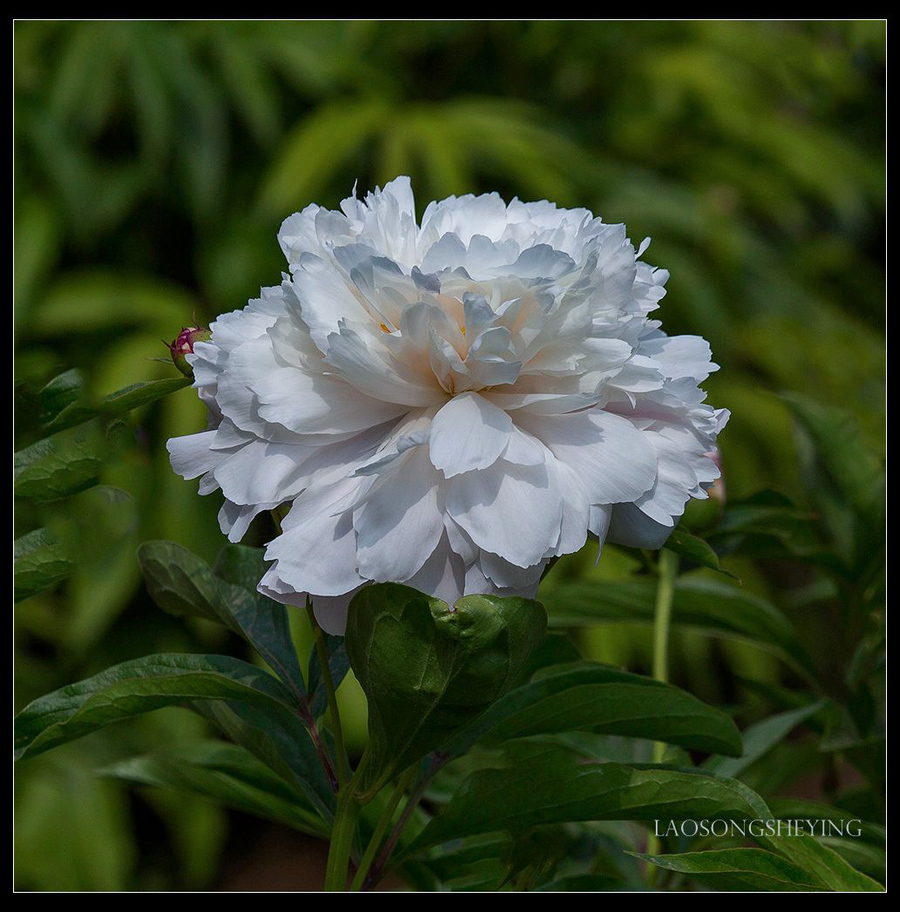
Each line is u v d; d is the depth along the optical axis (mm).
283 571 921
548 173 2637
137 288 2639
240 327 961
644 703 1018
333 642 1022
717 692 2631
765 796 1180
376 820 1068
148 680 968
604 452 930
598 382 933
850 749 1122
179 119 2580
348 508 923
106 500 1055
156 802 2496
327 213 961
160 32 2660
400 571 917
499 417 927
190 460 958
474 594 922
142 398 1017
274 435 943
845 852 1046
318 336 932
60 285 2605
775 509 1122
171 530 2297
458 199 984
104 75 2514
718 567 981
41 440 1043
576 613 1176
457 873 1087
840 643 1178
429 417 938
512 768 991
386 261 928
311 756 1026
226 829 2564
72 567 1050
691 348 972
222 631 2518
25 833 2266
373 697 945
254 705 1030
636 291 969
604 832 1105
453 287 934
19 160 2590
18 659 2477
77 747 2412
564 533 919
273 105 2664
